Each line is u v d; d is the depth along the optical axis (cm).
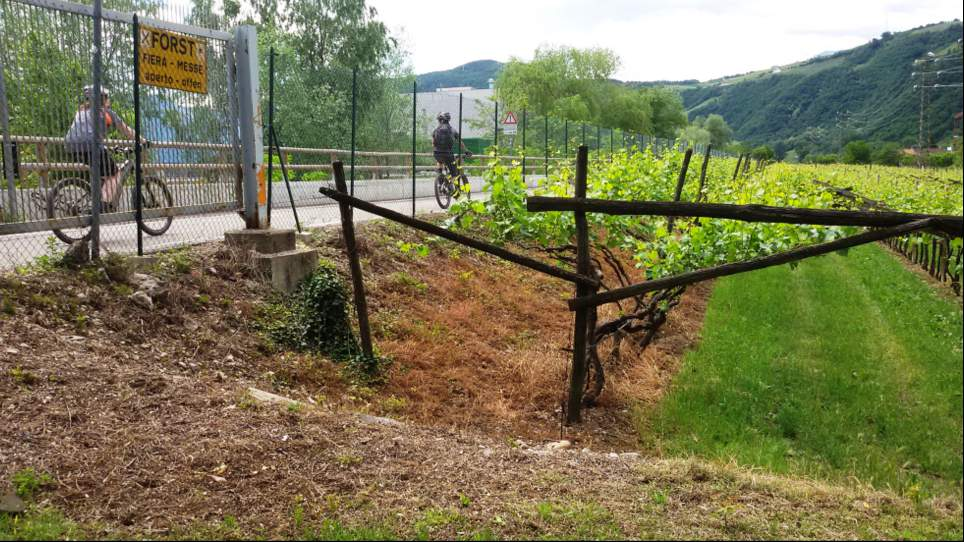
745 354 776
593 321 654
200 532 321
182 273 704
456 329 844
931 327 565
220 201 786
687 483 396
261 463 389
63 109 641
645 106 6153
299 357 663
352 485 374
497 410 648
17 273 597
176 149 741
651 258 678
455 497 365
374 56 3056
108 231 827
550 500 365
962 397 414
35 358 480
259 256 764
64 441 389
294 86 1441
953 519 333
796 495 378
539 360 773
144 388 472
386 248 1001
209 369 582
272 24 2858
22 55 609
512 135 1894
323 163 1391
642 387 714
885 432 462
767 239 610
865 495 372
